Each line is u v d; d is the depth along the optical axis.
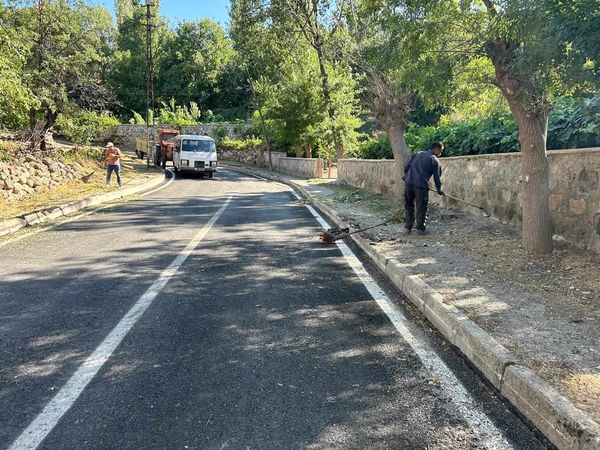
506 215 8.57
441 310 4.58
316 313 4.95
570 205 6.63
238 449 2.69
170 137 31.31
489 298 4.91
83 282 5.95
